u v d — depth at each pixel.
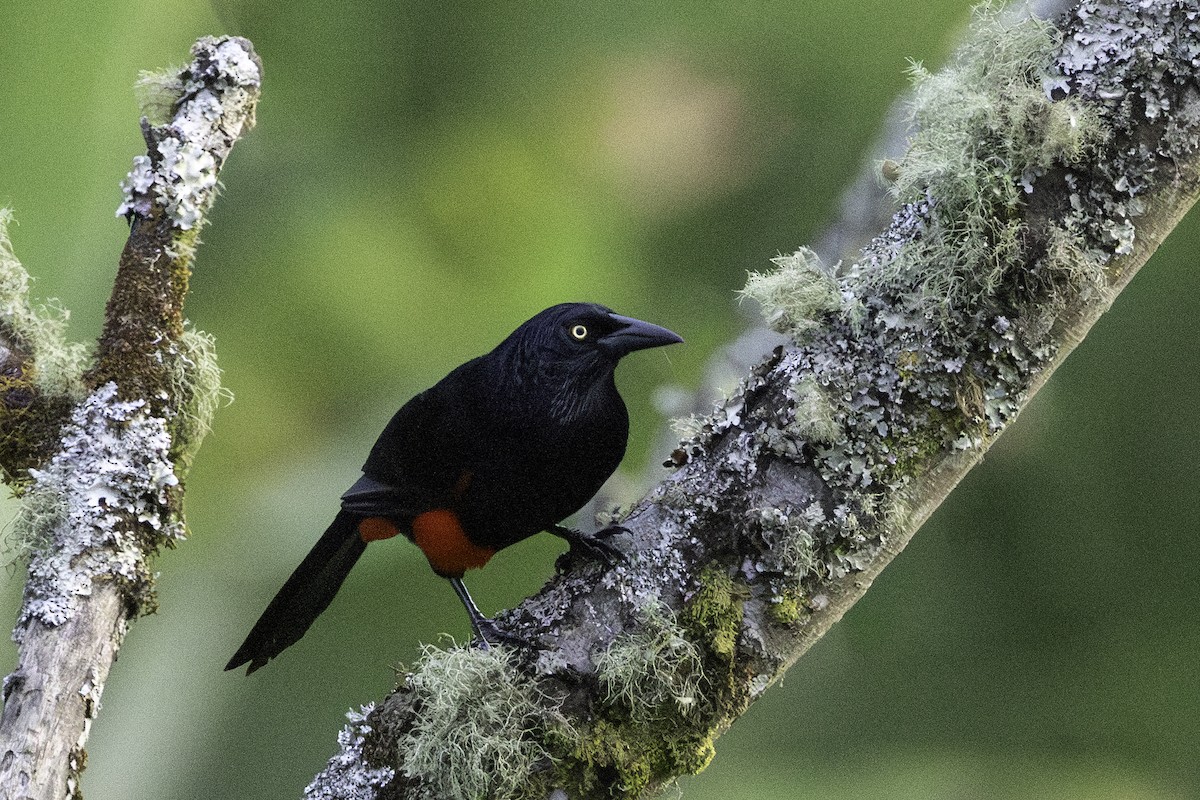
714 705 7.83
